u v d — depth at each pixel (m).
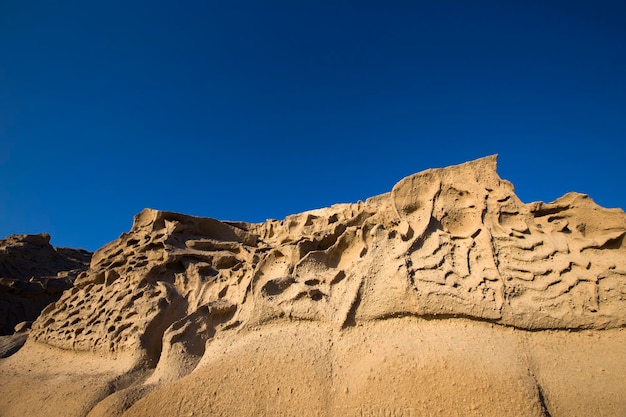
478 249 7.21
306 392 6.24
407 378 5.83
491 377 5.52
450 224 7.75
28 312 19.47
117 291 11.29
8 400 8.84
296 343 7.09
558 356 6.07
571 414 5.36
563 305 6.54
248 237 13.30
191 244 12.05
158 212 13.03
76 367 9.95
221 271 10.36
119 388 8.10
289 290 8.05
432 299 6.68
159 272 11.17
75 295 12.85
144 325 9.56
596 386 5.62
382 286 7.16
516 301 6.59
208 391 6.61
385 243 7.75
